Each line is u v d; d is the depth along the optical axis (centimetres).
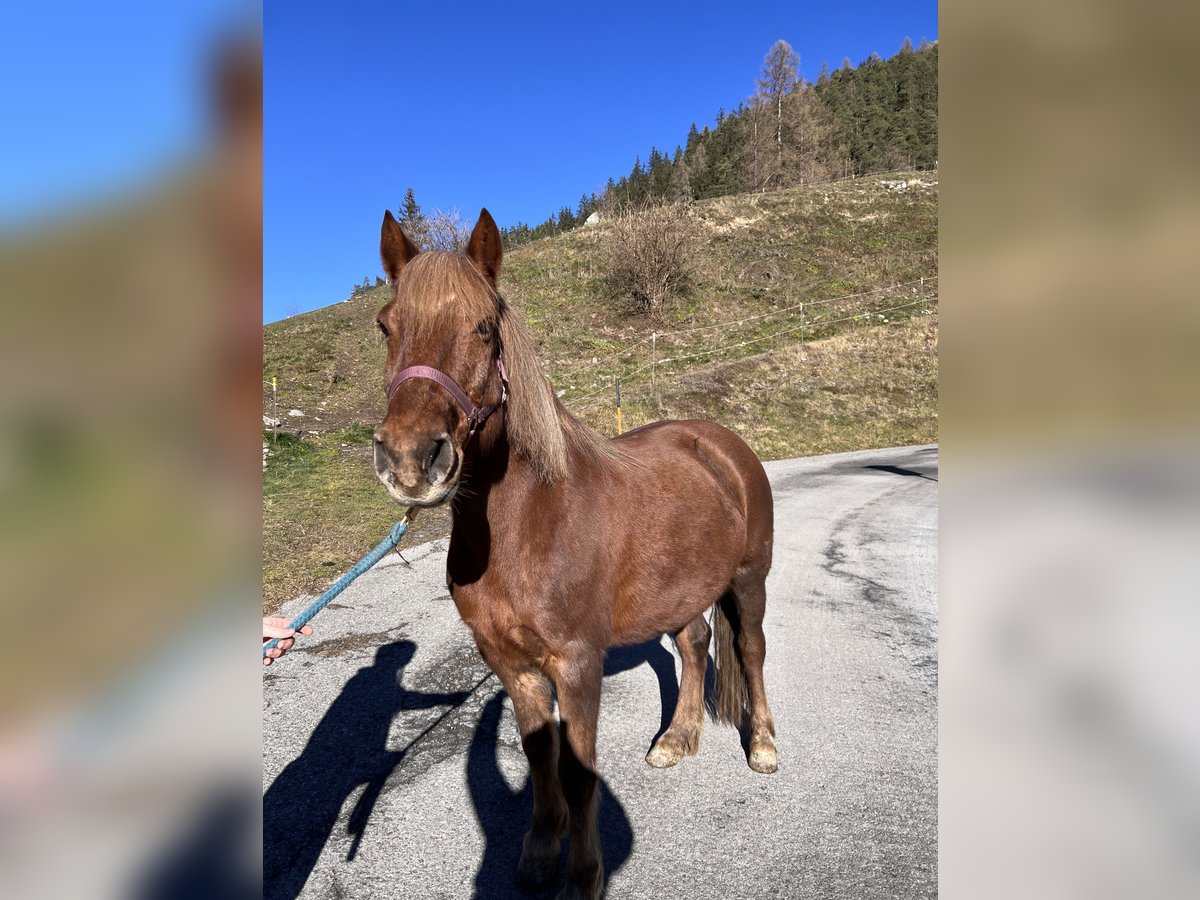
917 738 294
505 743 285
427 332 163
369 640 385
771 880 210
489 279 188
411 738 288
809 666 365
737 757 282
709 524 249
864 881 209
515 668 209
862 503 794
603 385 1503
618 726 309
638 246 2039
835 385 1576
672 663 382
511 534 193
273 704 315
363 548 554
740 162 4481
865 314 1994
